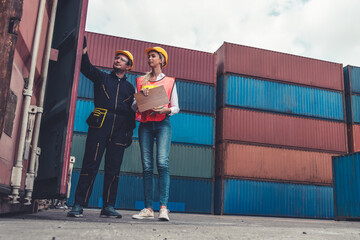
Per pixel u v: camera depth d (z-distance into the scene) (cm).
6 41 244
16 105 298
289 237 216
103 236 181
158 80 430
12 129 291
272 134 2030
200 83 2053
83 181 383
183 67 2052
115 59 414
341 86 2262
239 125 1998
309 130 2106
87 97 1820
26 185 326
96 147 388
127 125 414
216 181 1967
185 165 1891
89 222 281
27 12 306
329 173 2042
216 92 2172
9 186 293
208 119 2000
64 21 375
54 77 369
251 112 2041
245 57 2134
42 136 368
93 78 396
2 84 241
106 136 394
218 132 2050
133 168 1788
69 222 270
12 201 295
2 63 242
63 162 299
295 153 2033
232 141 1959
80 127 1766
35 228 201
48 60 356
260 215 1862
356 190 1266
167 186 407
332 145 2119
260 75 2130
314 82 2217
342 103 2230
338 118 2188
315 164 2044
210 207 1861
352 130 2223
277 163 1980
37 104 344
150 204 418
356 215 1255
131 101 422
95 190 1697
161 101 402
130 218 420
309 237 220
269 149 1994
